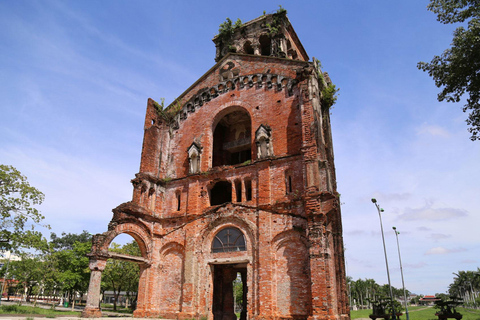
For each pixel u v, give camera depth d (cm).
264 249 2620
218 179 3109
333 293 2356
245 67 3388
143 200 3150
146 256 3058
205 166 3225
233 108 3325
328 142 3153
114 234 2803
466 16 1856
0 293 6112
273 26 4028
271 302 2456
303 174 2638
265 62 3278
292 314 2391
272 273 2538
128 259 2886
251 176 2934
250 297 2583
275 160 2839
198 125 3453
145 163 3288
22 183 3431
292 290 2444
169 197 3331
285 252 2567
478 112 1989
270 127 3002
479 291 15425
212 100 3450
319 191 2484
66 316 3133
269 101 3103
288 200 2658
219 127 3900
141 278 3014
